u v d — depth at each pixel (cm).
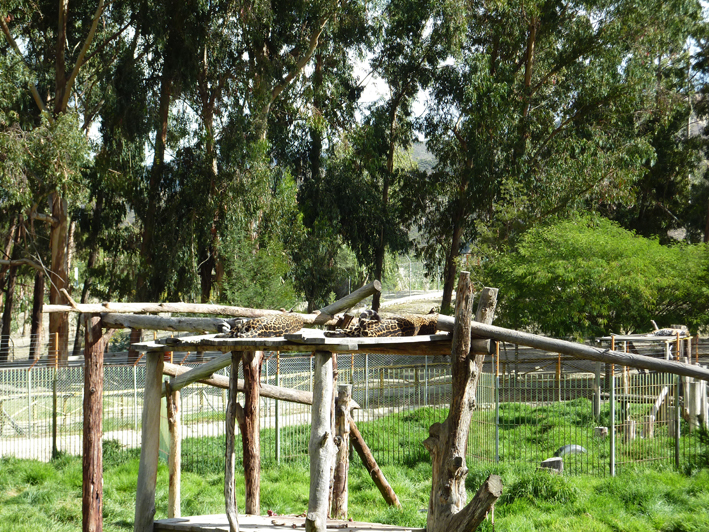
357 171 3497
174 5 2531
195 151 2822
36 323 3472
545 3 2920
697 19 3438
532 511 929
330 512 837
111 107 2634
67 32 2897
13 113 2350
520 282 2111
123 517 990
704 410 1359
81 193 2427
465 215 3488
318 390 521
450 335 557
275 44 2902
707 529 826
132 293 3478
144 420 639
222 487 1139
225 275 2553
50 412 1700
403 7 3088
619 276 1973
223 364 784
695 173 4178
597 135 2919
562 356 1811
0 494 1118
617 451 1200
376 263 3553
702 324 2212
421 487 1123
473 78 2878
